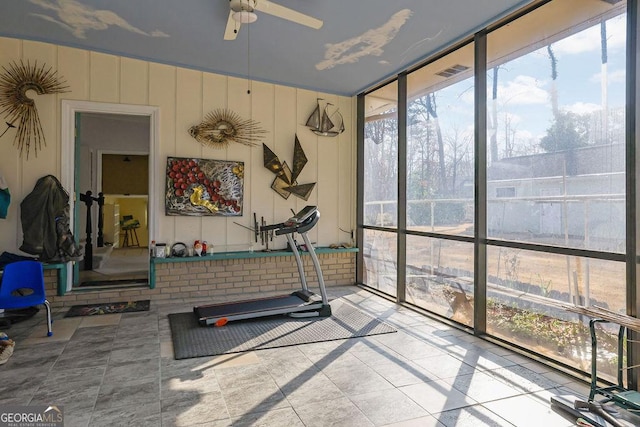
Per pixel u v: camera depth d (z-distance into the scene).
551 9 3.45
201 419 2.47
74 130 5.02
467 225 4.39
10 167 4.69
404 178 5.41
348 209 6.66
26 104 4.72
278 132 6.08
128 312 4.76
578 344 3.22
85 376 3.04
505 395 2.84
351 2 3.71
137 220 10.42
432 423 2.48
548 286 3.46
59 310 4.79
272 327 4.29
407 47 4.67
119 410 2.56
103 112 5.11
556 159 3.42
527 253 3.66
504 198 3.90
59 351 3.53
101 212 8.43
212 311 4.46
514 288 3.79
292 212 6.16
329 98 6.45
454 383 3.02
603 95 3.07
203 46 4.81
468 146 4.40
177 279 5.44
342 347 3.73
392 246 5.74
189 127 5.52
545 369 3.28
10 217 4.69
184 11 3.98
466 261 4.38
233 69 5.55
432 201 4.92
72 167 4.96
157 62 5.31
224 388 2.89
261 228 5.11
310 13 3.91
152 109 5.30
